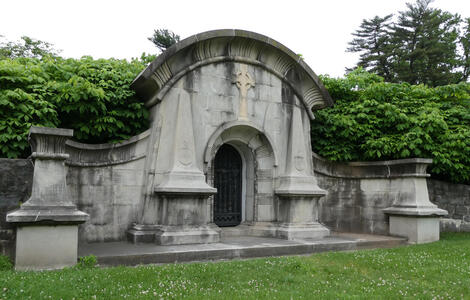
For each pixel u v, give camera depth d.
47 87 9.86
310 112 12.41
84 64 10.94
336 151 13.04
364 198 12.91
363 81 15.05
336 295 6.09
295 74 12.20
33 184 7.03
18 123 9.15
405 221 11.68
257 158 11.83
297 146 11.75
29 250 6.79
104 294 5.61
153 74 10.02
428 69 32.56
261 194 11.64
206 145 10.59
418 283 7.00
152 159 9.97
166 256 7.95
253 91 11.52
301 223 11.11
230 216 11.95
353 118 13.17
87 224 9.47
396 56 34.44
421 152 12.83
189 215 9.52
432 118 12.41
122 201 9.91
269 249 9.02
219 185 11.87
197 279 6.57
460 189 14.90
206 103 10.74
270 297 5.80
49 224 6.95
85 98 9.77
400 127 12.83
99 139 10.73
